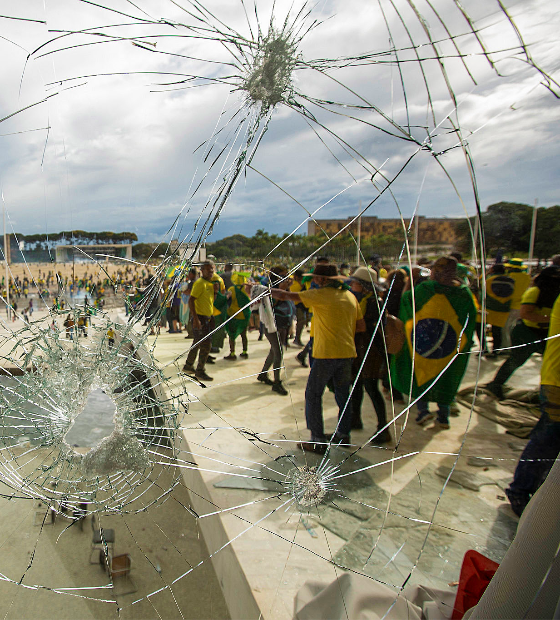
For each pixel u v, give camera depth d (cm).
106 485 148
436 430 152
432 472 155
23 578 161
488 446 141
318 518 148
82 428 200
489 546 126
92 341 145
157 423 154
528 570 62
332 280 164
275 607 110
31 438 148
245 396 289
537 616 60
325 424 210
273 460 177
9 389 145
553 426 123
